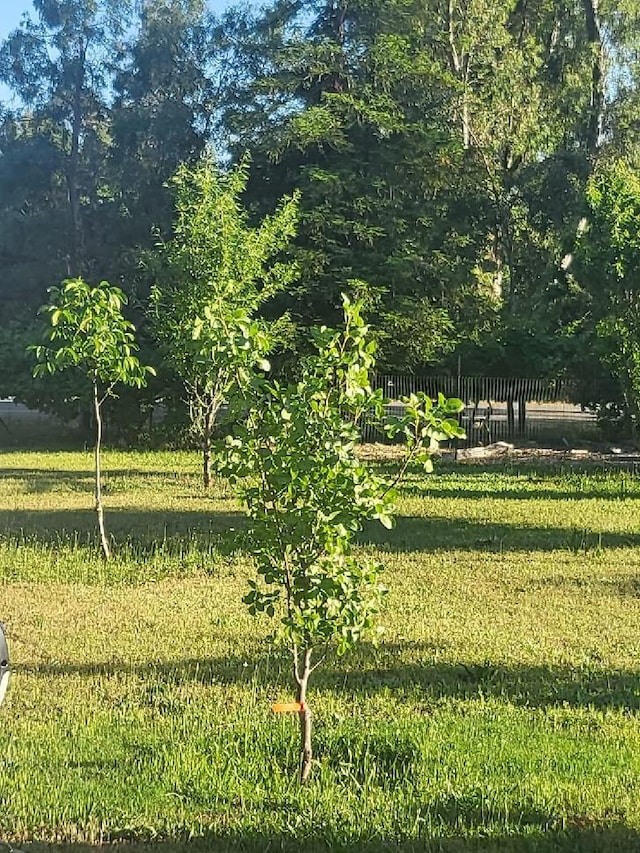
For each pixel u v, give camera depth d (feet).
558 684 22.85
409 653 25.50
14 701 21.24
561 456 83.66
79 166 143.54
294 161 102.37
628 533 45.39
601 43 123.34
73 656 25.05
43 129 143.95
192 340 17.62
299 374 18.53
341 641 16.81
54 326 38.34
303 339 92.07
